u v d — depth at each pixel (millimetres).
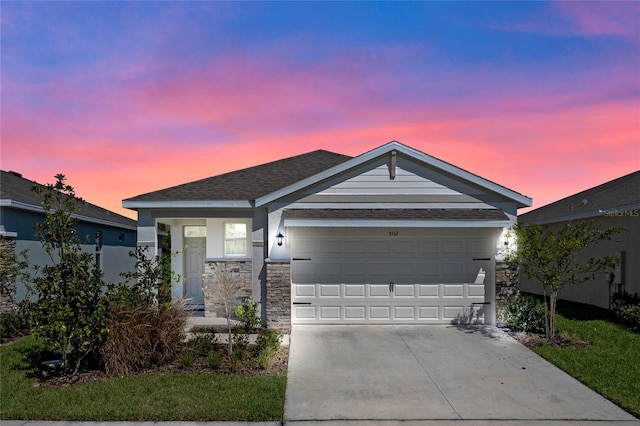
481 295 12891
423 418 7008
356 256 12938
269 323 12375
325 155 17453
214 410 7020
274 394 7676
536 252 10859
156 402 7297
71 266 8523
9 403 7262
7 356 9977
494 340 11305
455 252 12945
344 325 12781
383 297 12898
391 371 9109
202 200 12844
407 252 12938
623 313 12750
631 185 16609
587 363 9383
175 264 15602
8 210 14312
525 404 7555
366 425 6777
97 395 7582
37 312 8508
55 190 9344
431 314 12883
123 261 23953
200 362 9344
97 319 8328
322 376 8797
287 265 12492
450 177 12859
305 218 12164
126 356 8617
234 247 14453
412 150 12680
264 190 13719
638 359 9625
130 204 12867
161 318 9250
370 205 12797
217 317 13906
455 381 8586
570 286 17906
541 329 12000
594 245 16297
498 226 12094
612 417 7090
